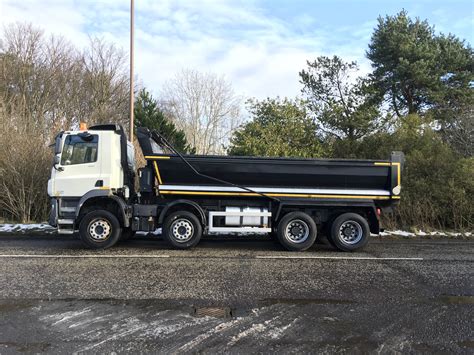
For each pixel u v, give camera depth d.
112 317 4.62
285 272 6.84
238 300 5.28
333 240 9.12
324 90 18.92
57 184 8.92
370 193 9.34
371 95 19.16
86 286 5.82
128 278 6.30
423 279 6.45
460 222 12.68
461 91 22.36
